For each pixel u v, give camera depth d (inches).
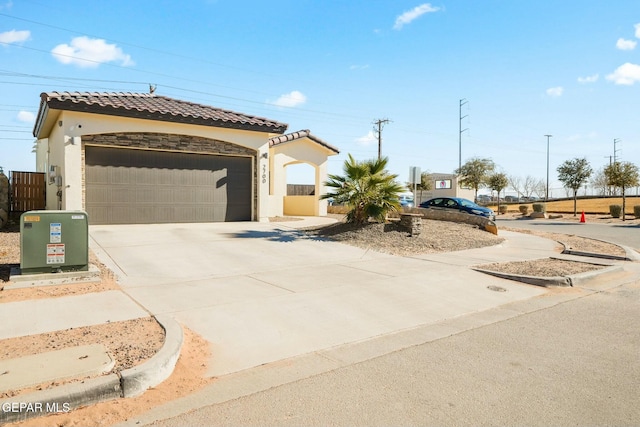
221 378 160.7
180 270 329.4
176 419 130.5
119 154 537.6
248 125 609.3
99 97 555.8
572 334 217.6
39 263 263.7
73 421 126.9
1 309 217.5
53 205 559.8
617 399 146.6
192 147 585.6
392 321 235.8
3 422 122.6
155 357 159.5
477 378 163.2
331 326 223.0
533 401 144.7
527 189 2906.0
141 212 555.5
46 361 154.3
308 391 150.9
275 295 270.7
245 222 629.9
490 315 253.4
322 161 901.2
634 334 218.2
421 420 131.6
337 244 476.4
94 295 249.1
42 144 919.0
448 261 405.7
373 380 160.6
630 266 410.6
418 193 1918.1
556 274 350.0
